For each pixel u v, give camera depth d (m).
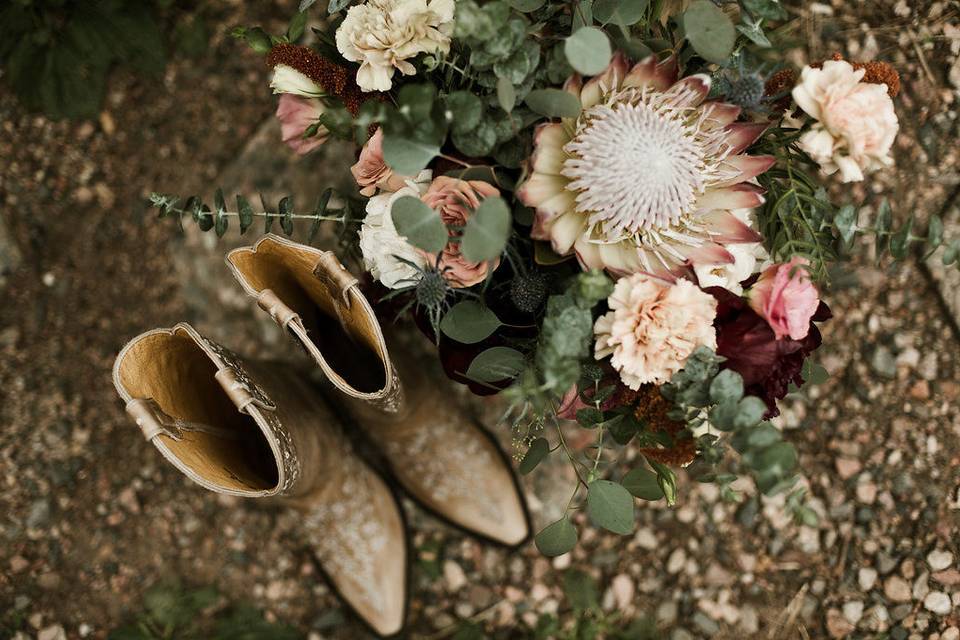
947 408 0.99
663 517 1.03
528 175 0.67
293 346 1.04
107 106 1.08
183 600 1.04
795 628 1.00
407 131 0.63
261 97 1.07
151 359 0.71
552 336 0.64
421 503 1.00
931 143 0.98
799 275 0.67
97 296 1.08
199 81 1.08
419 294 0.68
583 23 0.68
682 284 0.66
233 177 1.04
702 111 0.68
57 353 1.07
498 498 0.99
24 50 1.01
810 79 0.66
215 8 1.07
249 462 0.83
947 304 0.99
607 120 0.67
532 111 0.68
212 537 1.05
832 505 1.01
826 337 1.01
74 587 1.04
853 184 1.00
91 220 1.08
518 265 0.72
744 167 0.69
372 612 0.98
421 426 0.94
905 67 0.99
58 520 1.05
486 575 1.04
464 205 0.67
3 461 1.06
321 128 0.75
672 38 0.72
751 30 0.69
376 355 0.75
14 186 1.08
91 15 1.02
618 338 0.66
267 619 1.04
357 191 1.02
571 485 1.03
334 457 0.91
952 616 0.98
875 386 1.01
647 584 1.02
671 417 0.68
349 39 0.69
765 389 0.69
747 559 1.02
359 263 0.83
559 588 1.03
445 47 0.69
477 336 0.69
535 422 0.87
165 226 1.07
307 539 0.98
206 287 1.05
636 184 0.66
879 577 1.00
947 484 0.99
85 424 1.07
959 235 0.98
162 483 1.06
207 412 0.78
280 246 0.70
